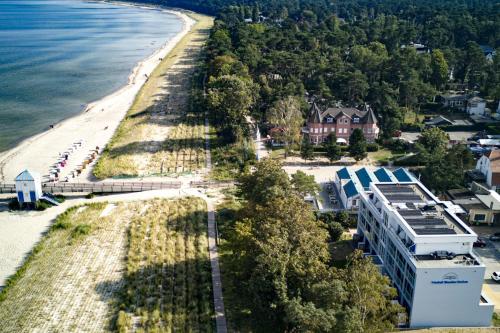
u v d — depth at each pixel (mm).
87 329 79938
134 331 79062
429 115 189875
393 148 156625
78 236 107938
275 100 175875
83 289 90125
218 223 112625
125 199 126312
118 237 108000
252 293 76250
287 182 102250
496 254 100125
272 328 78375
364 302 67000
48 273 95250
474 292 76188
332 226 104188
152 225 111625
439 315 77312
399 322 77625
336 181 129375
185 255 100062
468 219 111938
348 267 72938
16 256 102875
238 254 84812
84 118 196500
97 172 140750
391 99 178000
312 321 62875
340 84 194375
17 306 86062
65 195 128625
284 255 74188
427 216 84750
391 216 86500
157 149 161000
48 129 185000
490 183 127812
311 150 145625
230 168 145000
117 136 173625
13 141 172500
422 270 74688
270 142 162125
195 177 139500
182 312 83375
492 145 154250
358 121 159000
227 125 167875
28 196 121500
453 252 78812
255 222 86188
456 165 129000
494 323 79250
